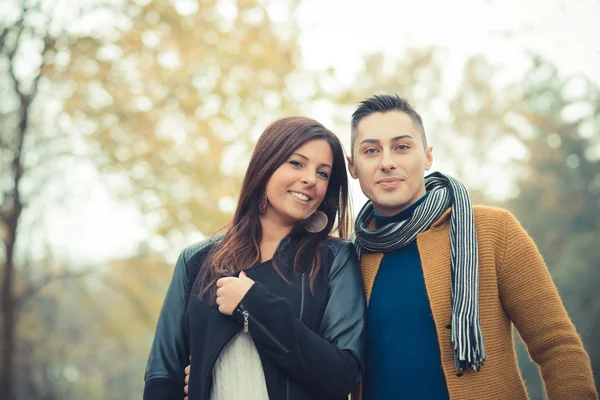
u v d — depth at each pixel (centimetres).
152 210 918
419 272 280
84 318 1927
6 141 1048
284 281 269
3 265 1164
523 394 268
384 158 284
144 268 1060
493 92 2089
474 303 260
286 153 279
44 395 1748
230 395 253
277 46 894
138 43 905
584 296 2109
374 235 288
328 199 298
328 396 248
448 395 263
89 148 973
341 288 273
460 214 277
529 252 273
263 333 249
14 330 1091
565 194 2552
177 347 277
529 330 268
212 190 908
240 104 880
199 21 899
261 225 290
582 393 251
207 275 278
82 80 928
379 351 275
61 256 1270
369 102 298
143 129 917
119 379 2641
